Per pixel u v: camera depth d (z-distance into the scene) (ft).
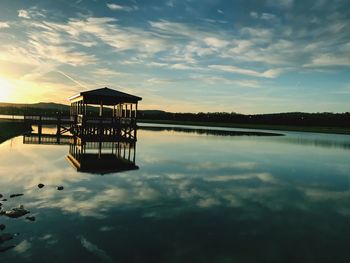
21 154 63.77
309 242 23.45
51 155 64.23
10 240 21.94
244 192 38.88
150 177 45.47
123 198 33.63
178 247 21.77
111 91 86.53
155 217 27.81
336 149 103.71
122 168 52.03
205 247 21.95
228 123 405.39
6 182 38.81
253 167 59.57
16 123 144.15
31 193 34.19
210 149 89.45
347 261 20.45
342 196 38.58
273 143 121.39
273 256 20.97
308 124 350.43
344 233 25.50
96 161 58.49
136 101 87.66
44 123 113.80
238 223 27.12
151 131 178.60
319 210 32.07
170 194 36.22
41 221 25.76
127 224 25.81
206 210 30.50
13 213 26.91
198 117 440.86
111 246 21.57
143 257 20.12
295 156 80.59
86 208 29.63
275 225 26.99
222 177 48.03
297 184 45.24
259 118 390.42
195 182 43.47
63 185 38.50
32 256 19.75
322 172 56.49
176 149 85.97
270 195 37.83
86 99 88.07
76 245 21.52
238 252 21.38
